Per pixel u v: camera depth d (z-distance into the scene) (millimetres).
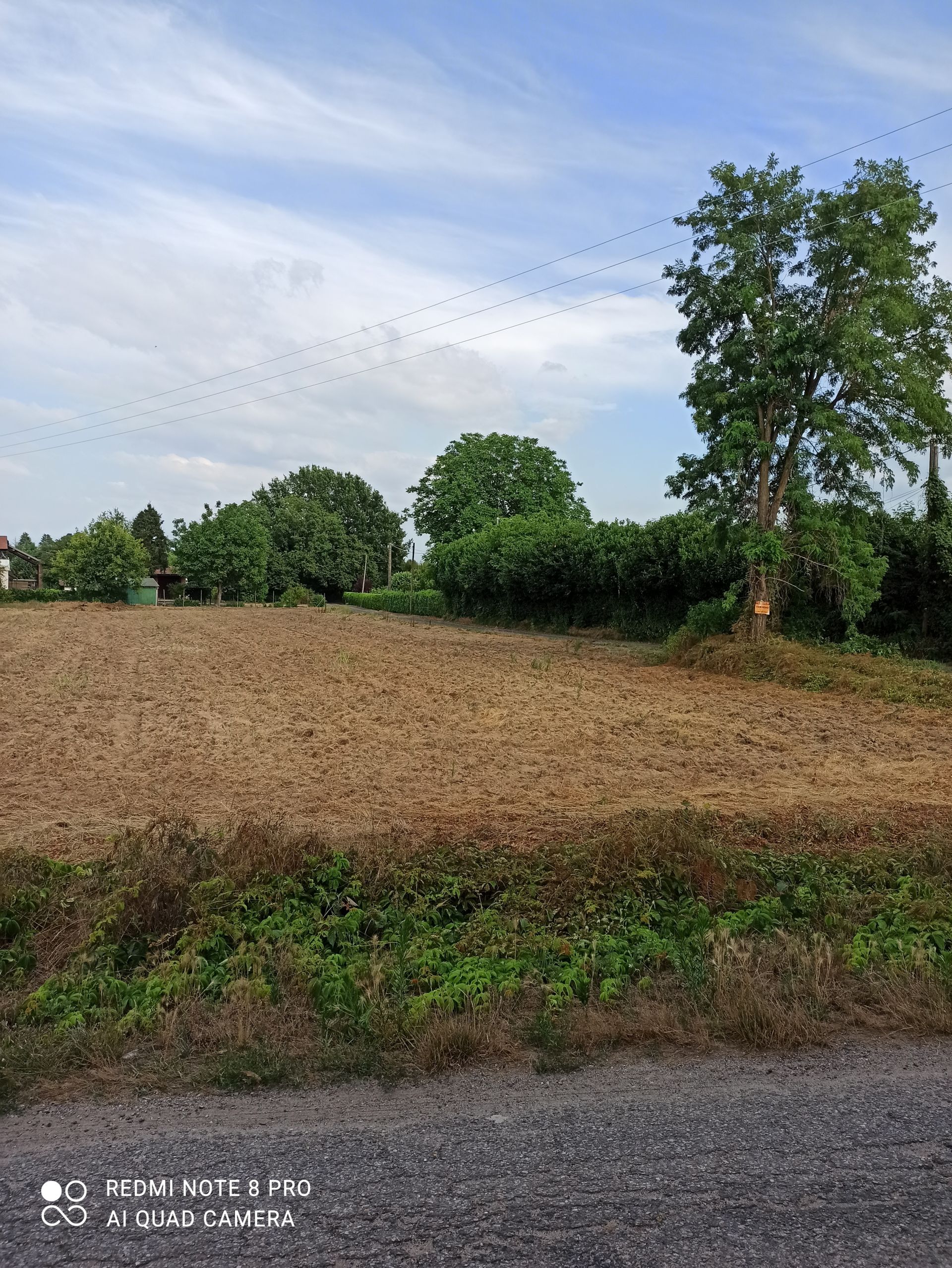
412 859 7539
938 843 8234
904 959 5609
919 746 14086
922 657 26938
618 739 14422
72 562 68500
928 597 27406
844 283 23047
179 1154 3646
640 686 20828
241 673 22797
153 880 6625
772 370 23156
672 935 6168
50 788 10867
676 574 34688
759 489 24266
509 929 6250
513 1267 2908
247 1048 4621
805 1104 4066
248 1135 3811
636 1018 4973
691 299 24594
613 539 38031
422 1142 3719
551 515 63594
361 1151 3646
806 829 8828
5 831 8898
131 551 68500
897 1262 2945
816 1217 3178
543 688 20312
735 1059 4594
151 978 5352
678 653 25391
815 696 19172
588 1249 2996
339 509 112812
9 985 5480
